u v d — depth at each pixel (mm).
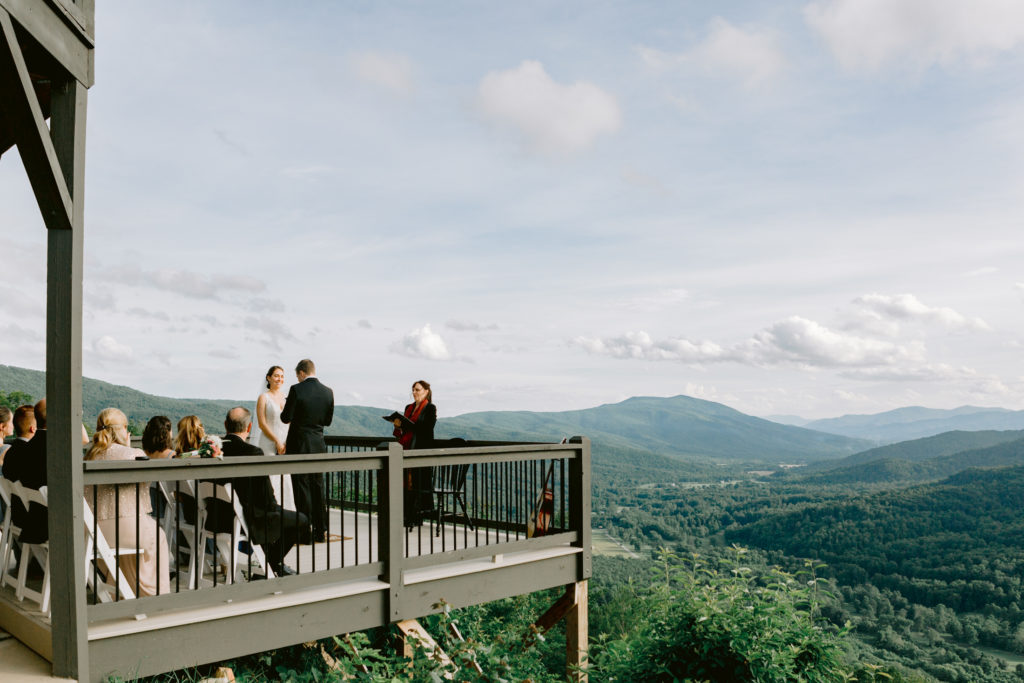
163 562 5039
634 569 73312
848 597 123438
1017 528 138000
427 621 7703
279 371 6715
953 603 115875
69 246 3654
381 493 5445
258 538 5059
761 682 5352
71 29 3635
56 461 3697
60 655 3686
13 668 3834
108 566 4352
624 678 5855
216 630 4477
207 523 5027
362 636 4852
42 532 4281
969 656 94312
